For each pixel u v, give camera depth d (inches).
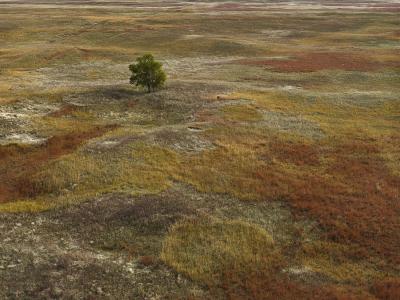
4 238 844.0
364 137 1407.5
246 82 2142.0
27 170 1131.9
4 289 697.6
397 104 1786.4
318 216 936.9
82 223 895.7
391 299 703.1
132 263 780.6
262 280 744.3
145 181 1055.0
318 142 1353.3
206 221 898.1
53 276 730.2
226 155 1218.6
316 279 752.3
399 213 954.7
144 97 1790.1
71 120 1558.8
